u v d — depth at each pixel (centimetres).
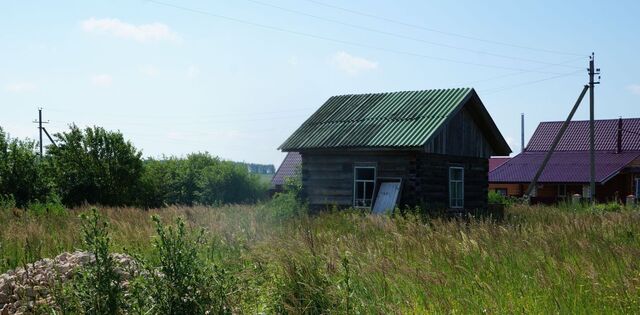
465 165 2641
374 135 2441
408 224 1425
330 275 819
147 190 3791
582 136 5331
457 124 2575
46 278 827
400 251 1123
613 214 1962
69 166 3491
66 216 2161
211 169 4566
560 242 1216
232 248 1169
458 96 2536
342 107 2797
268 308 740
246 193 4566
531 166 5056
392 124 2481
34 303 775
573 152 5194
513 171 5056
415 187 2323
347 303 704
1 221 2002
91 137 3544
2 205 2789
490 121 2694
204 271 698
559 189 4797
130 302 685
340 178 2516
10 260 1141
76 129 3541
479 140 2739
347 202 2486
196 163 4666
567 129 5484
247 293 763
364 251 1095
